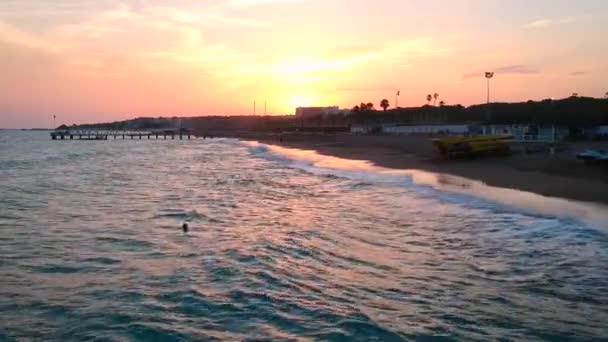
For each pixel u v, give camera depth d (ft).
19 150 258.78
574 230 48.91
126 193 84.48
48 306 30.76
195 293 32.53
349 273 36.60
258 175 117.80
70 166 148.87
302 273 36.60
